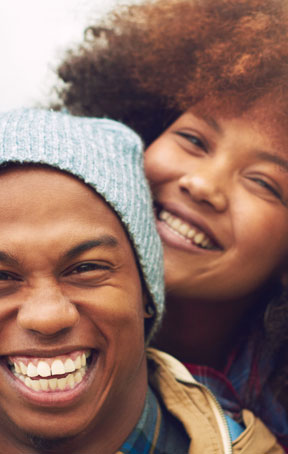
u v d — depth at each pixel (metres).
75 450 1.11
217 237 1.58
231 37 1.67
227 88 1.55
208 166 1.56
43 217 1.02
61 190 1.05
